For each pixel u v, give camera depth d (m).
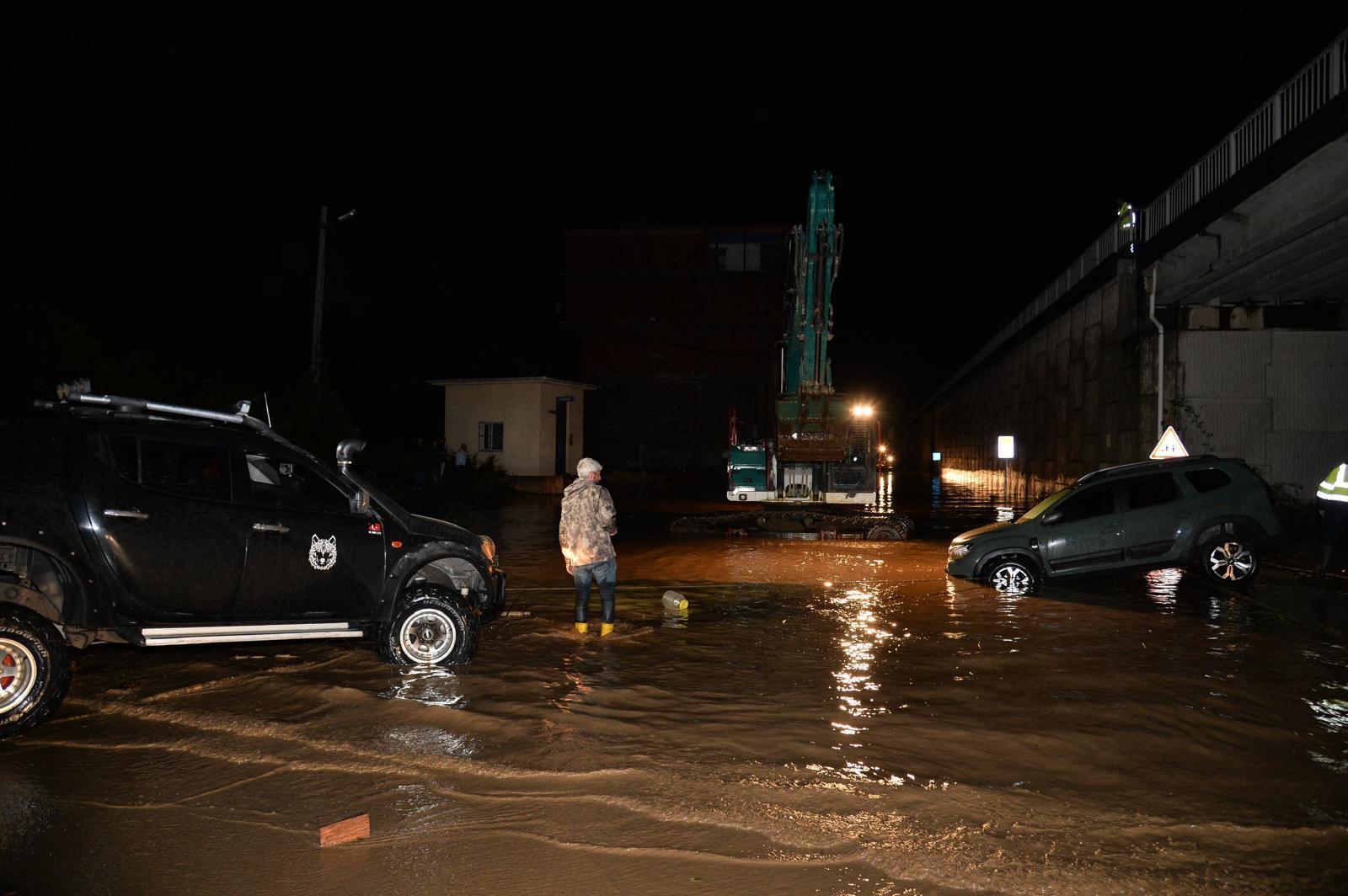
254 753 5.14
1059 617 9.52
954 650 7.90
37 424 5.96
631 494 33.38
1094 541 11.36
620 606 10.12
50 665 5.43
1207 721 5.83
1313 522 17.81
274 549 6.49
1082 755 5.18
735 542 17.38
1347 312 19.84
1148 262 21.12
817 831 4.14
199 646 7.79
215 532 6.28
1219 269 17.73
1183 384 20.23
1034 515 11.77
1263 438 19.98
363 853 3.95
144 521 6.03
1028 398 36.16
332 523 6.79
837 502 23.20
